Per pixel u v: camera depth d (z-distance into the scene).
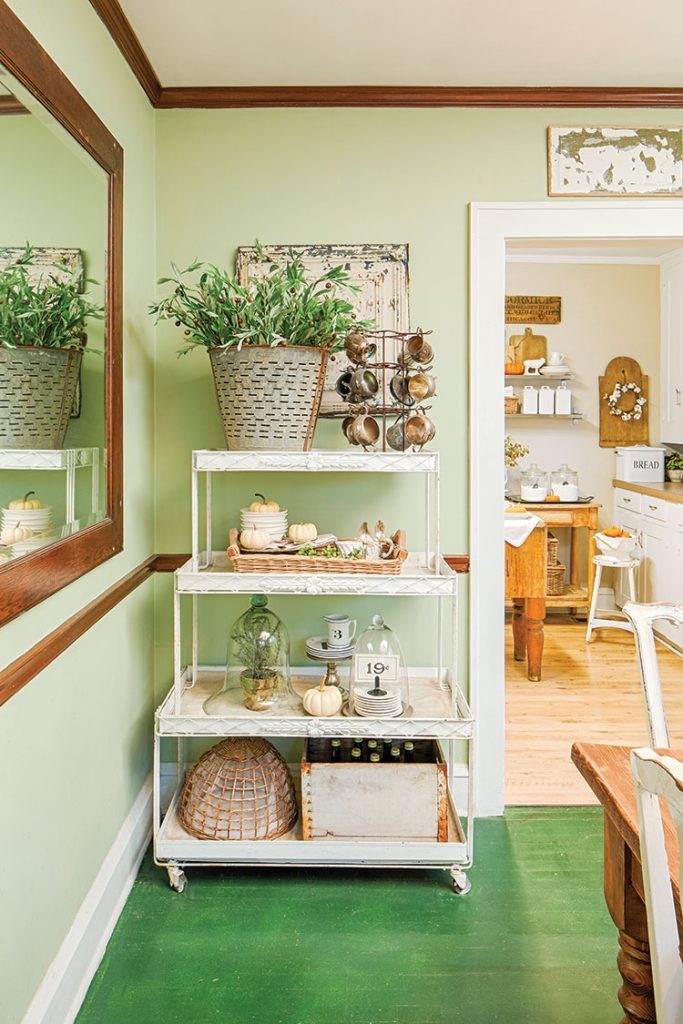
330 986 1.76
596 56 2.25
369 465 2.12
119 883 2.04
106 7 1.88
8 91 1.29
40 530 1.47
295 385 2.10
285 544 2.24
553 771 2.94
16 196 1.33
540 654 4.06
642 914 1.33
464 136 2.49
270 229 2.50
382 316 2.51
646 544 4.95
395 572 2.11
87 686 1.82
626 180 2.49
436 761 2.31
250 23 2.06
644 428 5.54
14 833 1.38
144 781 2.42
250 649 2.23
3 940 1.33
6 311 1.30
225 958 1.85
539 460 5.54
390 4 1.96
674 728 3.36
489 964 1.84
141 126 2.32
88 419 1.77
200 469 2.12
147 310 2.42
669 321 5.15
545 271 5.44
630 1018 1.35
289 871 2.25
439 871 2.26
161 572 2.55
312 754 2.40
